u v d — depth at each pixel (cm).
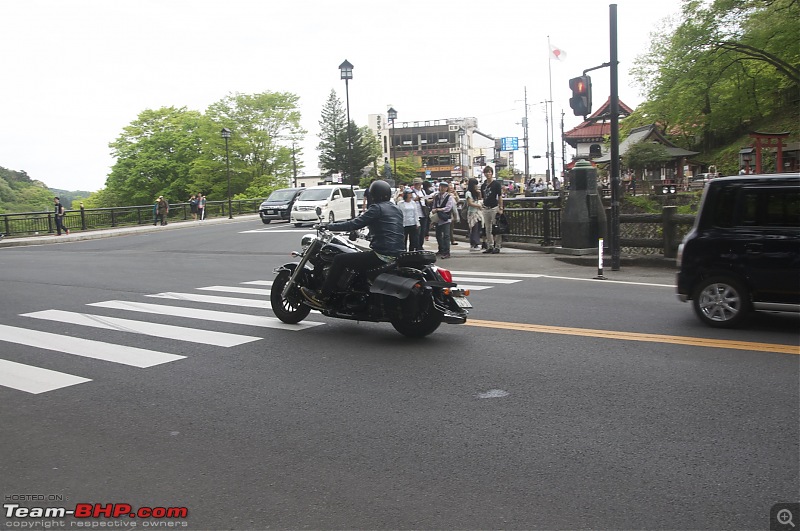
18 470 432
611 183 1343
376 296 768
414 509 362
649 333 764
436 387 582
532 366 638
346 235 856
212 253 2045
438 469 412
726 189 795
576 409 513
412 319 772
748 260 764
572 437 457
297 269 851
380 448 450
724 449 429
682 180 4947
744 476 389
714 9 3512
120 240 2825
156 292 1217
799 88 4312
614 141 1327
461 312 766
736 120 4666
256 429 494
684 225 1359
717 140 5566
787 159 4391
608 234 1500
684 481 385
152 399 574
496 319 870
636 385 569
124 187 6788
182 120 7000
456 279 1266
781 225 757
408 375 622
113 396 586
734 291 775
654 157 4928
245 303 1057
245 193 6112
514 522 345
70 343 800
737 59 3672
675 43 3781
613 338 743
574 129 6488
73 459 448
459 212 2208
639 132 5481
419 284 750
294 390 588
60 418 532
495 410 517
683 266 812
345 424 498
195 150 6894
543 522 344
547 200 1659
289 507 370
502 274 1330
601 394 547
